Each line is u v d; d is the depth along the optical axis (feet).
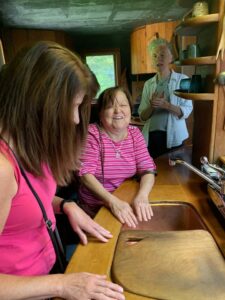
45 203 2.40
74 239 3.92
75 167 2.65
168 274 2.49
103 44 17.46
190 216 3.75
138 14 11.72
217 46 3.84
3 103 2.05
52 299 2.16
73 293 2.13
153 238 3.04
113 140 4.40
